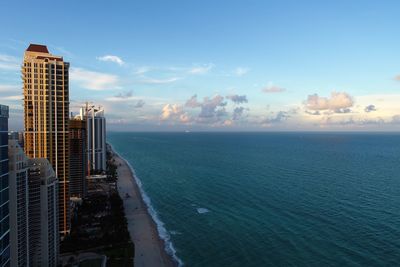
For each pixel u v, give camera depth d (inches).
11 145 4055.1
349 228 6584.6
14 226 4042.8
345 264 5142.7
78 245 6279.5
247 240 6299.2
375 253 5457.7
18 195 4104.3
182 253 5979.3
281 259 5433.1
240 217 7672.2
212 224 7332.7
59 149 7022.6
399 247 5644.7
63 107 7091.5
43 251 4936.0
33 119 6904.5
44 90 6958.7
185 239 6624.0
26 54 6924.2
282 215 7613.2
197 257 5777.6
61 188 6914.4
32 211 4830.2
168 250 6131.9
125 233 6840.6
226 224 7263.8
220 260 5590.6
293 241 6092.5
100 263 5546.3
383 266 5034.5
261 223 7160.4
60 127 7057.1
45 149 6929.1
